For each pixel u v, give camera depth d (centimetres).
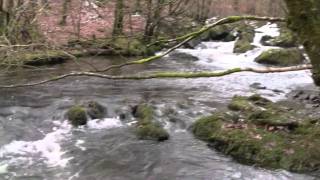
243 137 1127
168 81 1862
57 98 1515
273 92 1769
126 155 1105
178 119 1331
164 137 1202
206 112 1411
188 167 1042
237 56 2661
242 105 1400
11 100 1472
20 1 1819
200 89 1755
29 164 1046
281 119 1198
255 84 1869
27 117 1328
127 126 1309
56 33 2020
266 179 985
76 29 2228
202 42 3028
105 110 1389
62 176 988
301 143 1086
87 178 983
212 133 1196
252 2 3212
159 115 1355
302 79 2052
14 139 1175
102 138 1212
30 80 1708
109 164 1055
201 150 1139
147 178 989
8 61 1428
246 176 1001
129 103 1483
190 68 2178
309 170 1011
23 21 1781
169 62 2289
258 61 2486
